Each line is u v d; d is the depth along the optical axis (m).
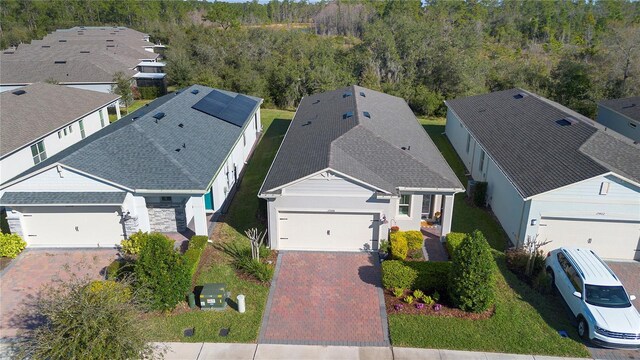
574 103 43.97
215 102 30.66
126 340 11.34
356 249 19.81
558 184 18.39
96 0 107.94
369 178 19.05
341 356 14.09
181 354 14.06
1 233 19.16
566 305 16.36
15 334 14.83
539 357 14.09
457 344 14.52
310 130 26.22
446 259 19.25
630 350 14.38
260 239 20.47
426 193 19.80
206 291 15.89
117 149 20.41
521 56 62.94
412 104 46.72
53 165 18.58
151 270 15.16
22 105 28.47
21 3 103.06
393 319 15.62
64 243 20.00
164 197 20.52
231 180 25.39
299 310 16.09
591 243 19.34
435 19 70.00
